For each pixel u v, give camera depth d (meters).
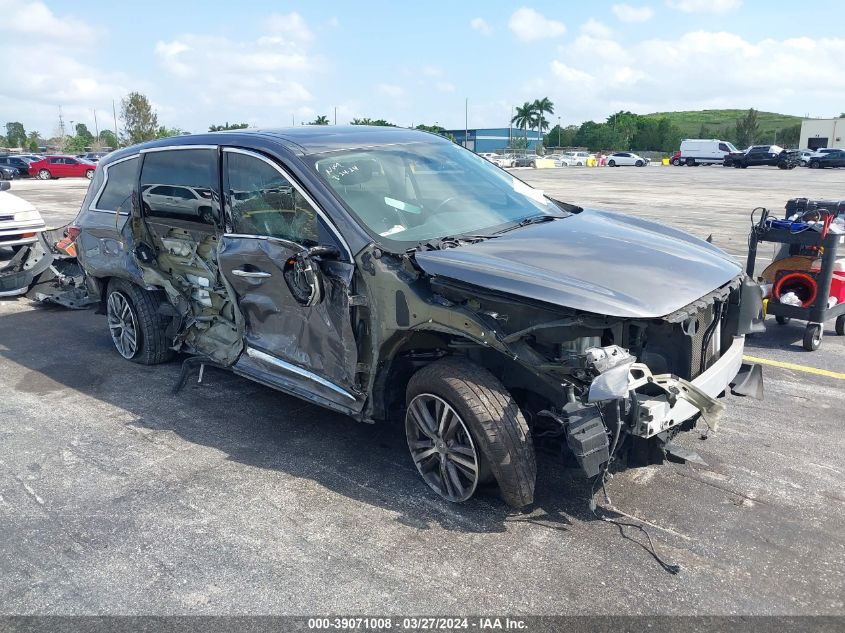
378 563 3.10
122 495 3.75
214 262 4.66
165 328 5.68
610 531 3.29
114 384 5.43
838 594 2.84
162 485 3.85
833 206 5.95
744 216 16.08
